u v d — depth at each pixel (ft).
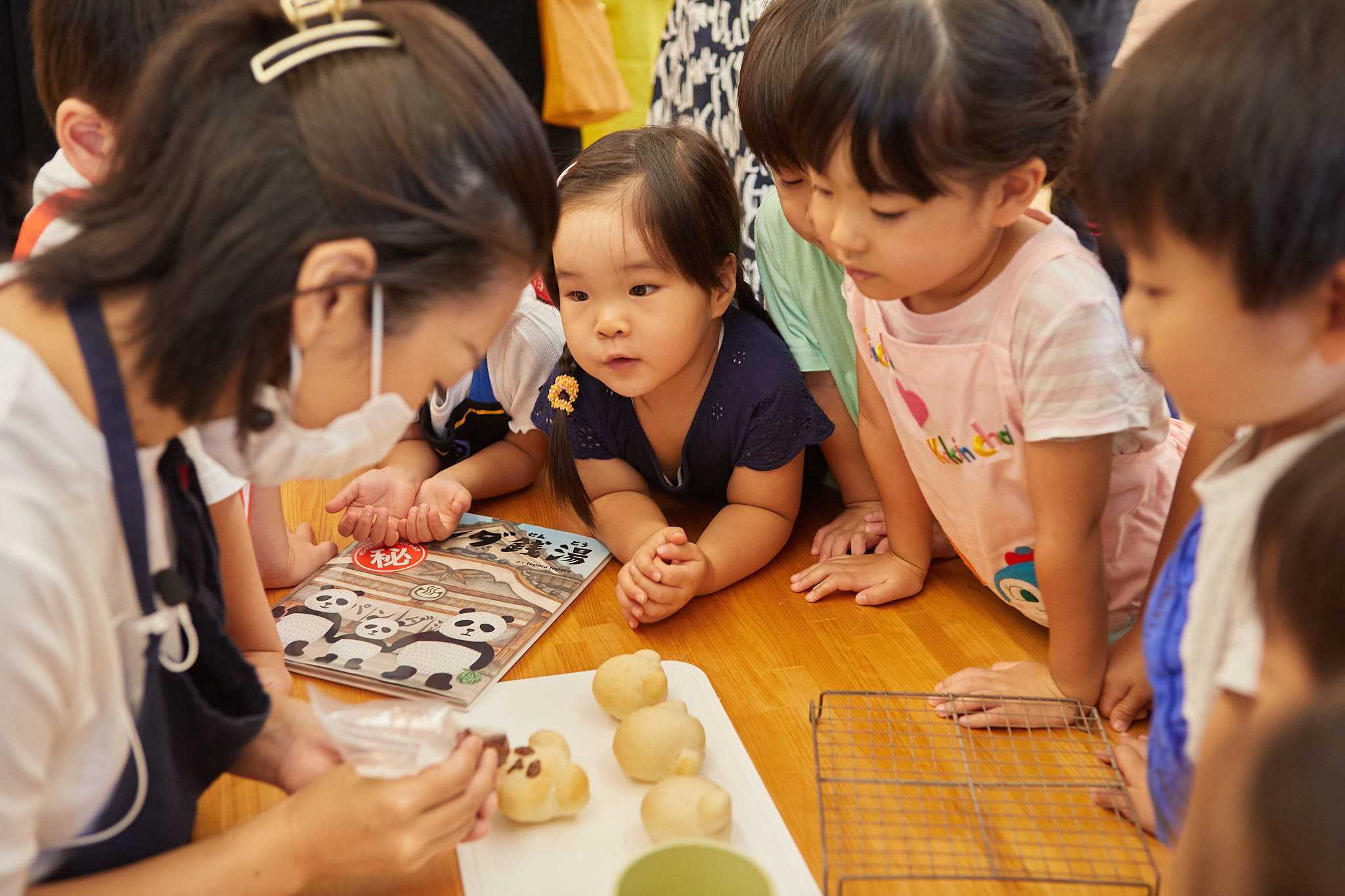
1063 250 2.52
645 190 3.12
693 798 2.25
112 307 1.62
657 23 5.67
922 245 2.35
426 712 2.16
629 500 3.80
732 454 3.74
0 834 1.55
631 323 3.23
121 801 1.84
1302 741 0.79
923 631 3.20
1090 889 2.18
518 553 3.67
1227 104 1.40
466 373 1.90
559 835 2.35
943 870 2.23
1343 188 1.33
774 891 1.83
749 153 5.34
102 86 2.38
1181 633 1.91
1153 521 2.95
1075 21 3.76
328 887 2.23
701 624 3.27
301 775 2.26
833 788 2.50
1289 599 1.13
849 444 3.92
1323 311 1.42
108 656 1.70
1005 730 2.73
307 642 3.08
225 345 1.56
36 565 1.49
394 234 1.58
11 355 1.57
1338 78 1.34
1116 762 2.49
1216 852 0.92
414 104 1.62
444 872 2.28
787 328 3.88
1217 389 1.56
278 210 1.54
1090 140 1.62
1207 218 1.42
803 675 2.98
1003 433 2.70
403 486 3.86
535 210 1.77
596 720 2.74
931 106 2.17
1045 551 2.64
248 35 1.67
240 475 1.89
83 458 1.61
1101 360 2.43
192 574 2.02
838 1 2.85
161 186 1.58
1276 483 1.24
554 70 5.09
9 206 4.38
